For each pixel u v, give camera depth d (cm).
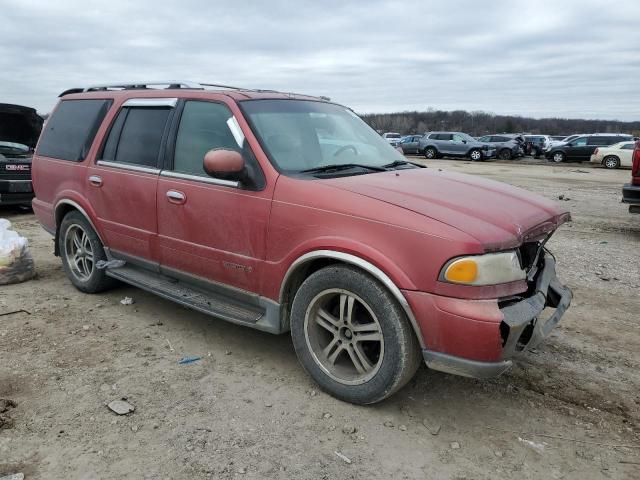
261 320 354
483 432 301
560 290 358
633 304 515
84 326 430
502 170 2430
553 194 1442
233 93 397
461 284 271
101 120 479
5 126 989
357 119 472
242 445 281
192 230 386
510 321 275
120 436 286
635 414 322
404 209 295
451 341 276
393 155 439
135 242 438
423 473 265
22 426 292
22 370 354
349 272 305
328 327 329
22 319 441
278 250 336
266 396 330
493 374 277
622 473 268
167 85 448
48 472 257
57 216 523
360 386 312
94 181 466
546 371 374
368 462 271
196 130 396
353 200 310
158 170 412
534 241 321
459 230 276
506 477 264
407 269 284
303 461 270
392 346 295
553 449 287
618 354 404
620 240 825
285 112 398
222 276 374
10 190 912
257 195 346
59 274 576
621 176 2134
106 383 340
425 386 349
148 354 384
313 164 367
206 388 338
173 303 489
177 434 289
